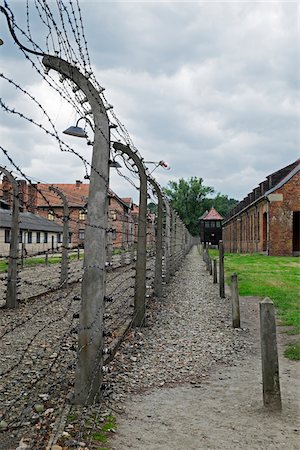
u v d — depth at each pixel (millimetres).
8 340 7242
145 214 8617
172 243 19031
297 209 34094
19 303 10773
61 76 4594
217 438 3934
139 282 8648
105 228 4602
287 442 3867
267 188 37312
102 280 4547
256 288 14422
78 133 5059
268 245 34438
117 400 4793
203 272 22250
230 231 62312
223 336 8141
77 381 4477
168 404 4754
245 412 4527
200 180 105562
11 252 10414
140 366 6145
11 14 2977
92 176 4590
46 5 3420
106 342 6426
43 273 18906
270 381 4570
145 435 3961
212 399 4926
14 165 3182
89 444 3662
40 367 5789
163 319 9570
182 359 6594
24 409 4270
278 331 8266
